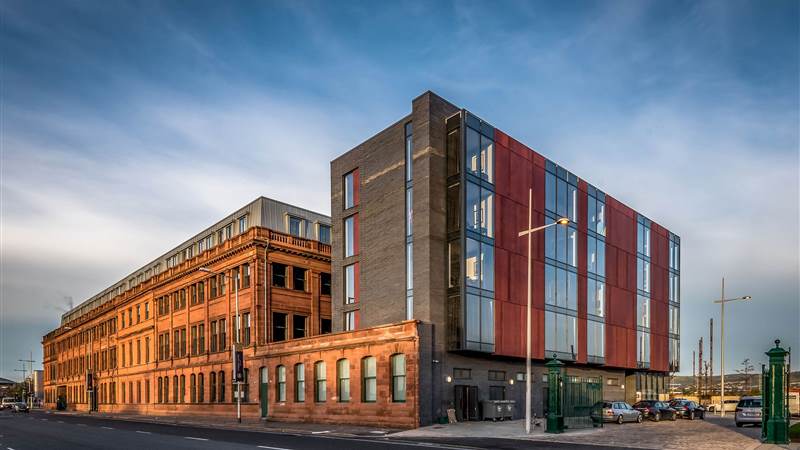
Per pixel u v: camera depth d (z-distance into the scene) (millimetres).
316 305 47219
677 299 56906
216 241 54562
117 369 70250
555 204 41094
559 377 26422
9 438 26828
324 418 34312
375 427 30375
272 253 44906
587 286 43312
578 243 42906
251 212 49625
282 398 38844
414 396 29266
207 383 48844
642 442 20953
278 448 19516
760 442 20438
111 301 73875
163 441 23484
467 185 33719
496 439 22859
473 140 34656
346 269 40469
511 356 35188
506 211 36406
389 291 35781
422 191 33938
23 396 143375
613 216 47844
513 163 37562
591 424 29344
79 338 89438
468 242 33188
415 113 35312
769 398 20516
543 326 38094
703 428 28422
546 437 23375
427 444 20906
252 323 43094
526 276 37281
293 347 37719
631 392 50031
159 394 57781
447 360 32188
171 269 57312
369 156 39094
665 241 55938
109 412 70625
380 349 31375
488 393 34562
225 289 47656
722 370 48219
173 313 56750
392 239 36125
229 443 21922
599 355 43594
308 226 51375
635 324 48875
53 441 24625
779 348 20172
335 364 34125
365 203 38875
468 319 32406
